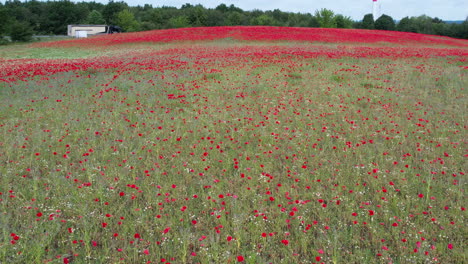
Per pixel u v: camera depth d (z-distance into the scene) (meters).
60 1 98.31
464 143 7.16
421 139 7.48
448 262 3.88
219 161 6.24
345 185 5.52
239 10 122.81
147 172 5.66
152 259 3.95
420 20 76.12
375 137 7.63
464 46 35.00
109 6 102.31
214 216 4.65
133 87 11.91
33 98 10.55
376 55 20.52
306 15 106.25
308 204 5.00
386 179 5.64
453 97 10.70
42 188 5.42
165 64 17.30
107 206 4.90
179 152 6.75
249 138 7.64
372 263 3.89
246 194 5.18
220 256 3.95
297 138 7.47
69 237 4.22
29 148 6.84
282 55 20.20
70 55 25.83
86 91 11.46
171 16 99.94
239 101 10.38
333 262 3.80
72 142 7.24
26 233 4.12
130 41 34.31
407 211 4.71
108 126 8.12
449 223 4.42
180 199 5.11
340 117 9.00
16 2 118.31
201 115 8.95
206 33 37.88
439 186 5.39
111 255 4.05
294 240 4.37
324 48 25.53
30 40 46.31
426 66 16.66
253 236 4.35
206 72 14.95
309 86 12.38
